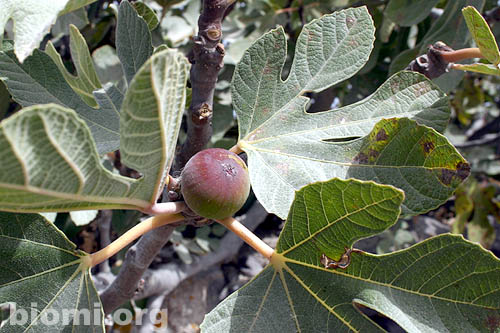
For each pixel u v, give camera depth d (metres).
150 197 0.23
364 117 0.30
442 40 0.41
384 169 0.27
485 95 1.16
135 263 0.35
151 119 0.18
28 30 0.21
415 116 0.30
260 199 0.27
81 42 0.31
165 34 0.69
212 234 0.76
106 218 0.54
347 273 0.25
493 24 0.50
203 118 0.28
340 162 0.28
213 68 0.27
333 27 0.31
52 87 0.31
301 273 0.26
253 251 0.90
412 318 0.24
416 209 0.25
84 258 0.26
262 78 0.30
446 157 0.25
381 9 0.65
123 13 0.30
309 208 0.24
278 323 0.25
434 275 0.24
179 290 0.83
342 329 0.25
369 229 0.23
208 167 0.25
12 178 0.16
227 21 0.71
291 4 0.67
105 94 0.32
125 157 0.19
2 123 0.14
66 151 0.16
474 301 0.23
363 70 0.59
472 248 0.23
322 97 0.67
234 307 0.25
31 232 0.25
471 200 0.92
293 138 0.30
